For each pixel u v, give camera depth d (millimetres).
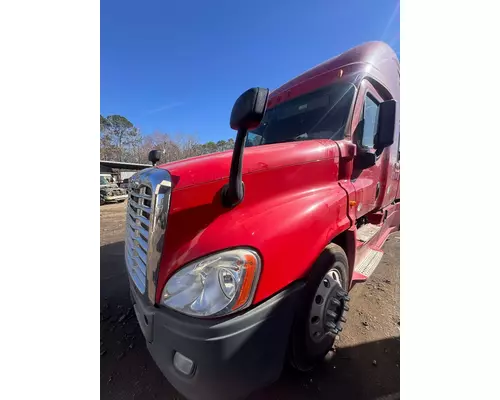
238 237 1297
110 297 3174
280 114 2982
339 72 2641
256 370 1292
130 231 1867
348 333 2270
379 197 3400
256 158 1611
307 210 1636
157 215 1339
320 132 2535
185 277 1269
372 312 2582
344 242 2123
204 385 1225
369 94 2744
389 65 3227
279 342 1382
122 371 1984
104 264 4258
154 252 1346
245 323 1229
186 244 1354
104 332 2494
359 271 2584
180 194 1365
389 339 2197
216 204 1430
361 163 2393
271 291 1320
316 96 2721
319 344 1781
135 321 2668
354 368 1902
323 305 1691
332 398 1675
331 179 2070
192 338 1194
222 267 1229
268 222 1431
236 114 1216
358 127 2533
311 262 1546
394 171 4000
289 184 1718
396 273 3547
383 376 1836
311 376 1828
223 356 1187
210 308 1197
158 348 1341
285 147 1835
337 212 1871
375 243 3486
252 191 1536
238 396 1296
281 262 1370
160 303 1339
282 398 1668
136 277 1628
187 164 1518
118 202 14219
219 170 1494
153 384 1854
